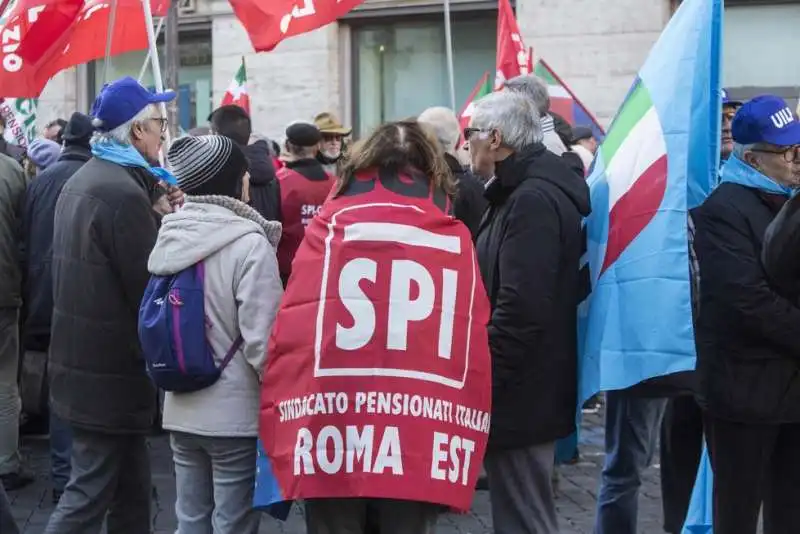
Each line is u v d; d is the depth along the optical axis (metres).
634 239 3.96
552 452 4.10
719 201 4.15
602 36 12.02
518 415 3.98
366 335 3.46
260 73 12.97
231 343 3.92
